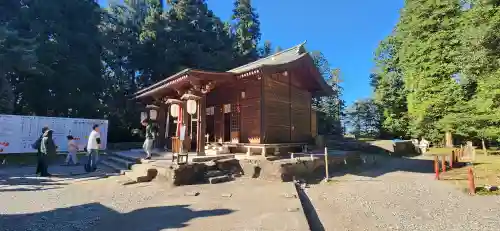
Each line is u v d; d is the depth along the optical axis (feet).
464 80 59.26
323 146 48.55
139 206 17.48
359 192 24.49
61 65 56.29
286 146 37.14
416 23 74.43
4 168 34.65
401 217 17.46
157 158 32.30
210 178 25.45
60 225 13.98
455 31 63.00
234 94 40.65
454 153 46.14
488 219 17.22
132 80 83.87
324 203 20.59
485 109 43.98
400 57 83.51
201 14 86.84
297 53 43.37
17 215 15.69
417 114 76.54
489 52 33.09
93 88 62.69
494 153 61.16
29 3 52.54
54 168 33.91
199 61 78.84
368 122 111.55
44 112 58.03
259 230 12.69
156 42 77.20
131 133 71.67
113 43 75.20
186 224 13.74
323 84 45.60
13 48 42.86
